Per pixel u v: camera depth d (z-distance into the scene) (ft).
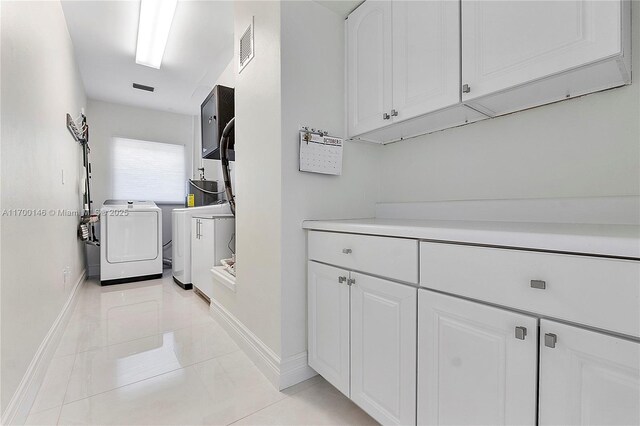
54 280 6.19
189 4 7.47
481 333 2.56
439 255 2.89
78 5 7.50
